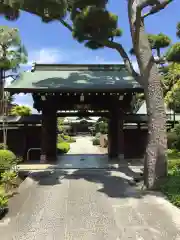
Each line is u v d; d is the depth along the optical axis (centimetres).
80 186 828
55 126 1395
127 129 1477
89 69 1495
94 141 2919
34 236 462
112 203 645
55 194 736
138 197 694
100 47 1035
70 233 473
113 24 895
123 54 920
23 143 1434
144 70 821
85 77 1347
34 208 617
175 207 605
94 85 1178
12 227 505
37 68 1488
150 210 588
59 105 1391
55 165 1223
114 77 1359
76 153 1903
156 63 836
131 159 1416
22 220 541
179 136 1174
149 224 508
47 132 1378
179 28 916
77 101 1398
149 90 812
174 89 1195
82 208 611
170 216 548
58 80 1281
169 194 676
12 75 1328
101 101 1403
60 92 1161
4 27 1250
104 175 1003
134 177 945
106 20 867
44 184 862
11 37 1249
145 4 745
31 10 856
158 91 809
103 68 1498
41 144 1358
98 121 3978
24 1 805
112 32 950
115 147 1446
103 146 2522
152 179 776
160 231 475
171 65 1267
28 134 1447
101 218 544
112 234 466
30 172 1066
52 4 804
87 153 1905
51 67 1490
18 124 1442
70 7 1009
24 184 865
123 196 706
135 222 519
